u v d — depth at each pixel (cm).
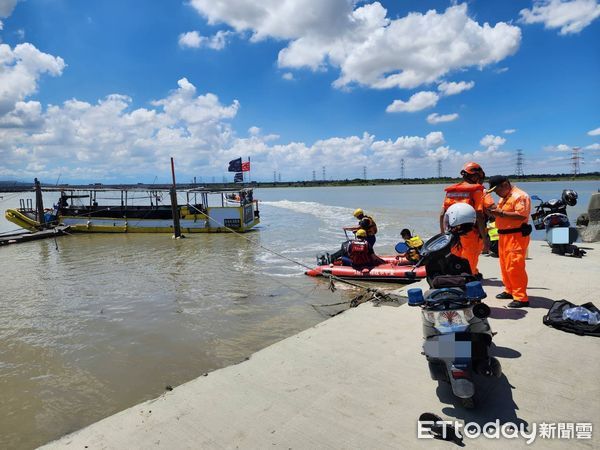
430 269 443
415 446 320
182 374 611
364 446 323
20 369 655
